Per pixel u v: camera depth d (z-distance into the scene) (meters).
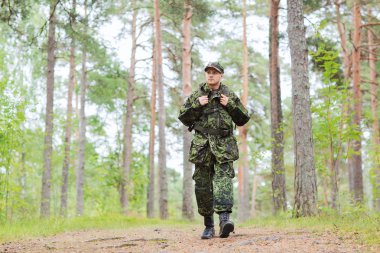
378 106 23.72
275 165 14.15
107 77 25.73
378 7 20.75
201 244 4.72
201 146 5.02
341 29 20.80
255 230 6.56
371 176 11.41
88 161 30.39
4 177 11.76
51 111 18.11
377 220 6.26
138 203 29.50
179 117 5.12
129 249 4.72
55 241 6.27
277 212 13.74
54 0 12.94
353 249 3.81
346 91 9.32
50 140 18.03
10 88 11.62
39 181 21.64
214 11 20.30
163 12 20.72
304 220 7.68
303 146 9.14
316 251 3.79
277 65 15.20
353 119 17.12
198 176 5.18
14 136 11.72
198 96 5.07
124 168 26.16
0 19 11.77
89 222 12.15
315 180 9.11
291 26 9.39
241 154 23.69
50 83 18.08
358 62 18.36
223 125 5.00
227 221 4.96
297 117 9.23
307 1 17.78
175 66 25.20
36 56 24.55
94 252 4.64
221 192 4.95
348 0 18.48
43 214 17.38
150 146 25.27
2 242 6.21
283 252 3.83
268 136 26.97
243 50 25.39
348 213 8.55
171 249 4.47
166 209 19.31
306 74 9.29
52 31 17.38
